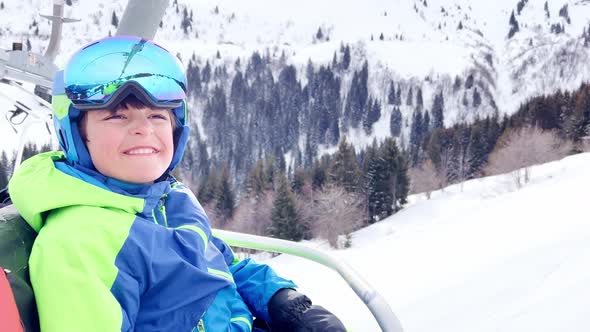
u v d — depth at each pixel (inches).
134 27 70.6
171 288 46.6
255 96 5944.9
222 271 54.7
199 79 6368.1
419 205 2385.6
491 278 280.4
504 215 745.6
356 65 6756.9
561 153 2491.4
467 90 6274.6
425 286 341.1
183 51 7652.6
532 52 6791.3
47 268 40.2
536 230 502.9
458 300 259.4
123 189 48.4
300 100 6063.0
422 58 6855.3
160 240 47.1
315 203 2135.8
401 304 297.1
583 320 165.0
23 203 44.6
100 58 45.1
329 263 58.4
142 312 45.5
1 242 41.5
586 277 214.4
